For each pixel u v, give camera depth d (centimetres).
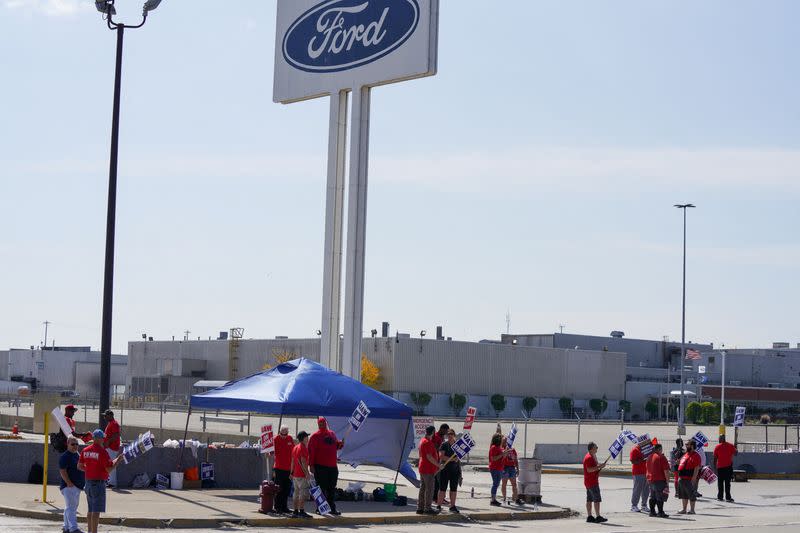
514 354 10500
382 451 2659
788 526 2336
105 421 2495
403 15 3353
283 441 2144
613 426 8431
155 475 2544
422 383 9819
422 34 3291
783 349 15150
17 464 2530
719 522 2441
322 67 3572
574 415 10738
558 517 2505
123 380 13462
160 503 2200
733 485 3738
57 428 2705
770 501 3103
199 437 4575
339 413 2389
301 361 2578
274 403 2327
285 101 3703
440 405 9906
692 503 2681
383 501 2536
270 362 10594
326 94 3584
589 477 2386
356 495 2555
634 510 2691
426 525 2197
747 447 5097
